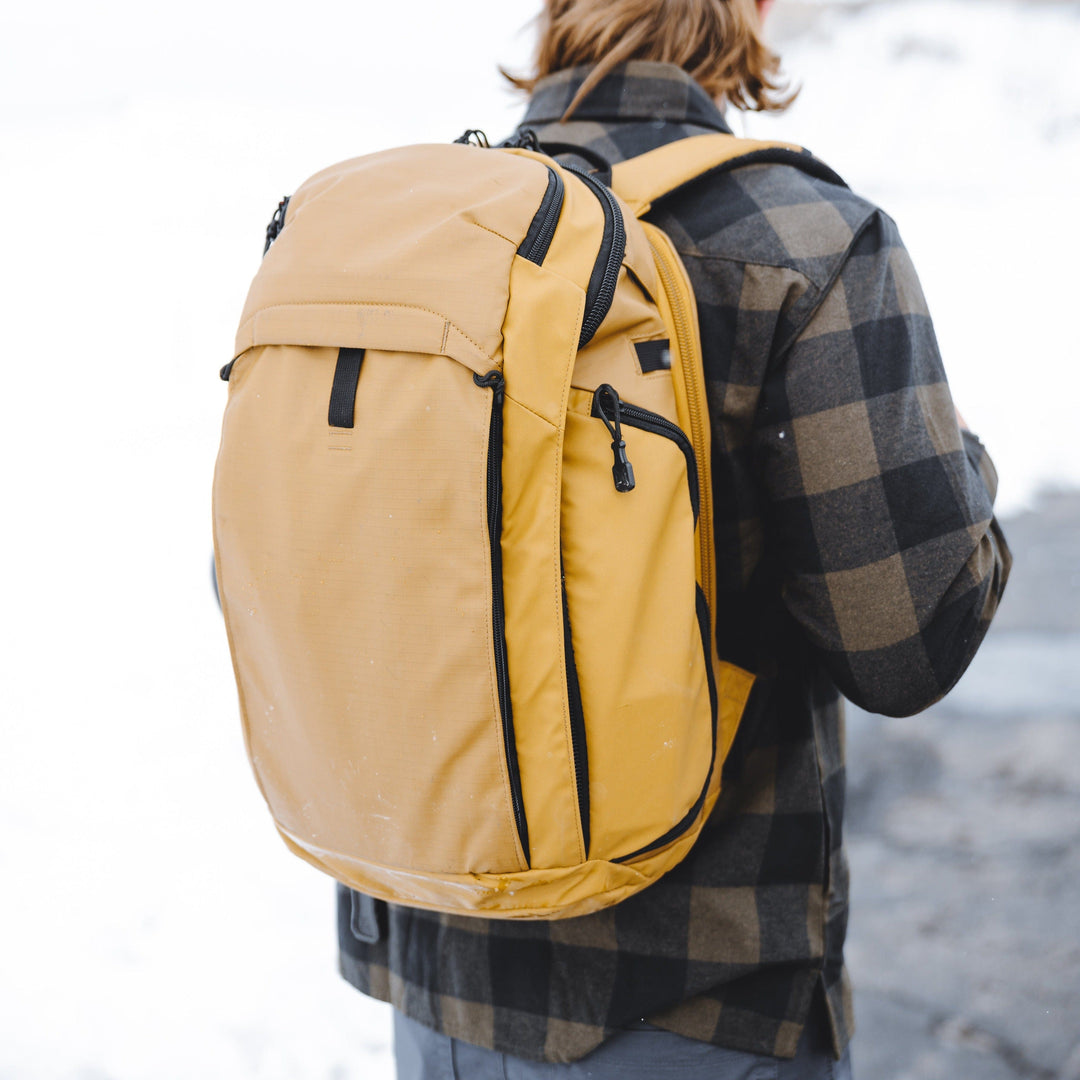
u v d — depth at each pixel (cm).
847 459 85
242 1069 196
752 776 98
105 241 614
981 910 231
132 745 294
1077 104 895
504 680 79
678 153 94
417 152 91
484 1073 103
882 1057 194
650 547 83
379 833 86
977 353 590
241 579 89
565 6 108
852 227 87
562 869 82
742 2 106
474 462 77
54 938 227
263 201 662
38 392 503
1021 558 407
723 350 88
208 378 516
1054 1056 193
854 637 88
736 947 95
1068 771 279
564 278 79
